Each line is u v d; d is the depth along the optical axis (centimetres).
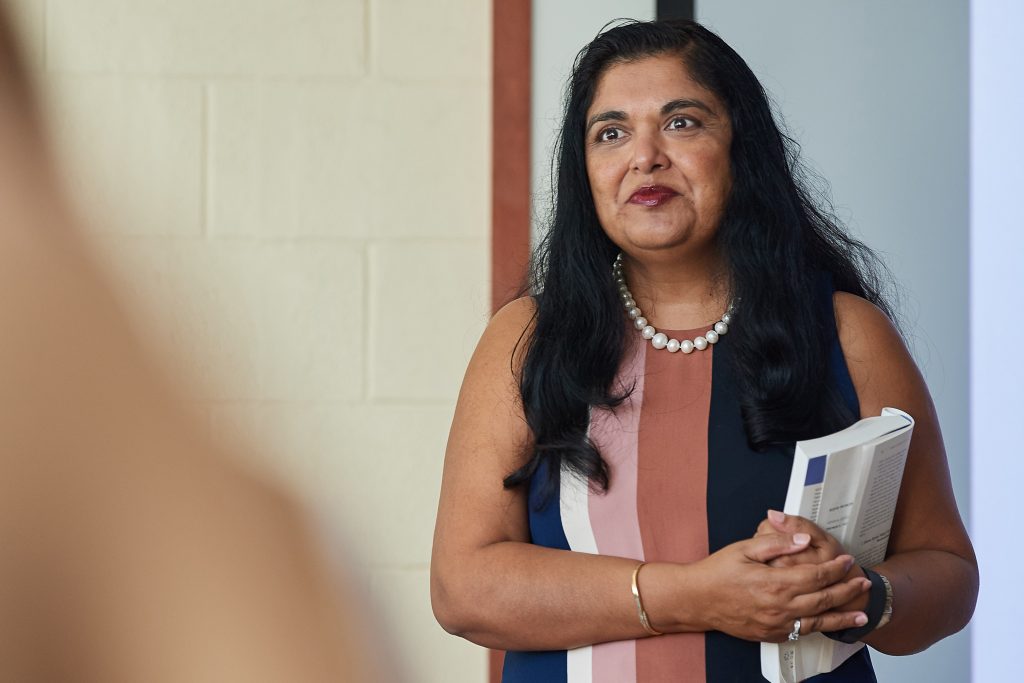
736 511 274
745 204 295
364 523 487
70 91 488
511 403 296
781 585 250
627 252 298
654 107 292
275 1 493
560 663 275
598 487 280
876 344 295
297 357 489
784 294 290
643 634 266
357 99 493
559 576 271
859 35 482
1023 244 480
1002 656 476
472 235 493
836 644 269
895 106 482
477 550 283
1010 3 480
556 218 310
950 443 480
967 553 294
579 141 305
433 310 492
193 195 489
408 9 494
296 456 486
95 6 489
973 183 480
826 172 482
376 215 492
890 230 481
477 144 493
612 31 308
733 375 288
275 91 492
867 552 274
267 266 489
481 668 483
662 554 275
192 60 491
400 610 486
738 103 297
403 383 490
